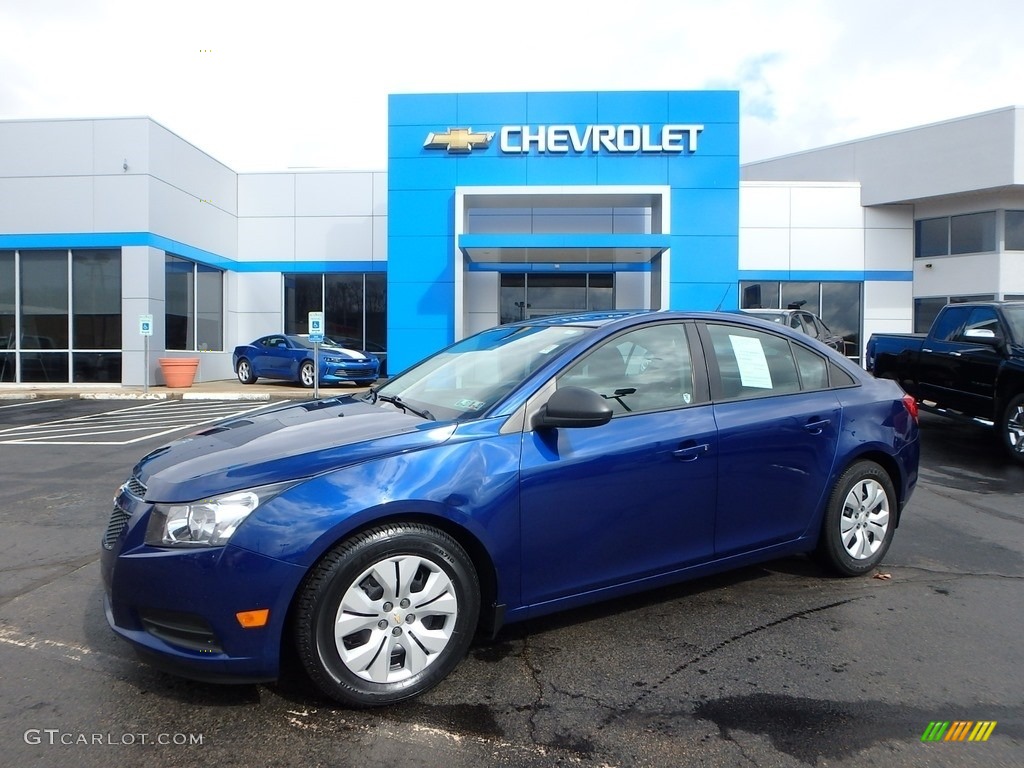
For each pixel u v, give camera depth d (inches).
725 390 151.1
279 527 105.4
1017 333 323.9
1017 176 729.6
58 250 689.0
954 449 360.5
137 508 112.0
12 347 695.1
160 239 699.4
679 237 709.3
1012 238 774.5
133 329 679.7
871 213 837.2
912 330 838.5
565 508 126.4
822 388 168.1
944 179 776.3
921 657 131.8
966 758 101.1
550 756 101.7
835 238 835.4
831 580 171.2
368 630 112.1
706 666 128.3
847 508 167.2
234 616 104.1
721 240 710.5
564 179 719.7
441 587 115.9
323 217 874.1
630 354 143.6
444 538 116.1
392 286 725.3
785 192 832.9
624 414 137.6
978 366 340.2
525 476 122.3
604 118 717.3
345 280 879.7
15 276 693.9
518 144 722.8
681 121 713.6
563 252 715.4
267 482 109.0
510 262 778.2
